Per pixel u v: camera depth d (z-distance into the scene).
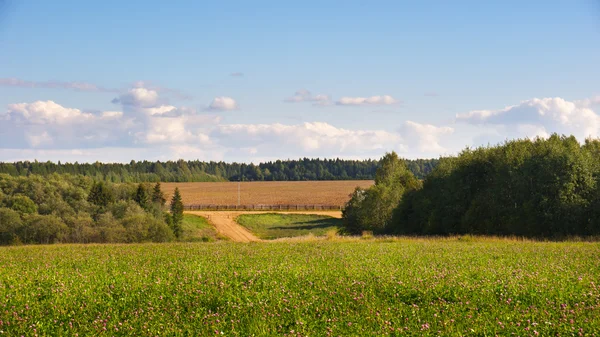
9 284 17.28
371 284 15.87
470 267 20.11
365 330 11.16
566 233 45.28
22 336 11.26
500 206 50.44
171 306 13.30
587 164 46.00
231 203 141.12
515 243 34.31
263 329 11.30
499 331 10.81
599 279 16.27
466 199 56.16
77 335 11.17
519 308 12.61
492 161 56.06
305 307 13.05
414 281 16.20
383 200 70.44
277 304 13.43
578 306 12.47
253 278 17.41
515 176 48.97
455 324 11.55
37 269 22.16
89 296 14.80
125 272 19.81
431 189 62.03
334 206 124.88
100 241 72.56
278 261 23.78
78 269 22.05
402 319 12.05
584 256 24.00
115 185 104.44
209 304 13.78
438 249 29.81
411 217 63.09
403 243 36.00
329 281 16.61
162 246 36.03
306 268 20.31
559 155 46.69
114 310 13.27
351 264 21.72
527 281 15.91
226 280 17.12
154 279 17.88
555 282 15.59
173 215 91.19
